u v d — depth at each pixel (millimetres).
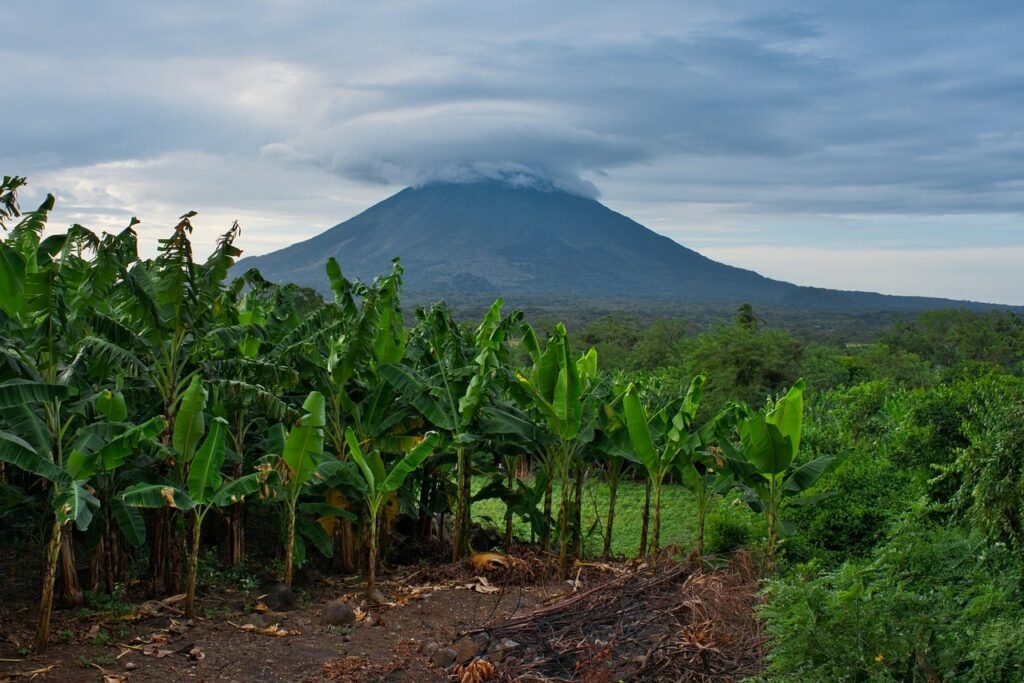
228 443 11430
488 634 8312
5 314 8781
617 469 12953
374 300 11375
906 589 8031
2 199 8477
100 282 8977
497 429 11656
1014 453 8602
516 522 19219
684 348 49406
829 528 12773
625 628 8352
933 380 38188
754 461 11281
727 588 9219
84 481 7840
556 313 193000
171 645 8133
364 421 12000
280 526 10984
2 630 8180
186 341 10367
